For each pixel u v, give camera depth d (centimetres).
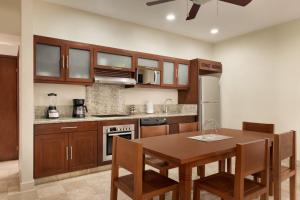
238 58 471
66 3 329
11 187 279
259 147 169
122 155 169
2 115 420
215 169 347
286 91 388
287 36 387
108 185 282
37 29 318
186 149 179
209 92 457
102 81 345
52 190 266
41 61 298
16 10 330
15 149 429
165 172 231
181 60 455
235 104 474
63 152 295
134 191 154
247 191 168
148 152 183
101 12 360
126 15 371
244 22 393
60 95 346
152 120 381
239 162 154
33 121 273
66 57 316
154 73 410
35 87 325
